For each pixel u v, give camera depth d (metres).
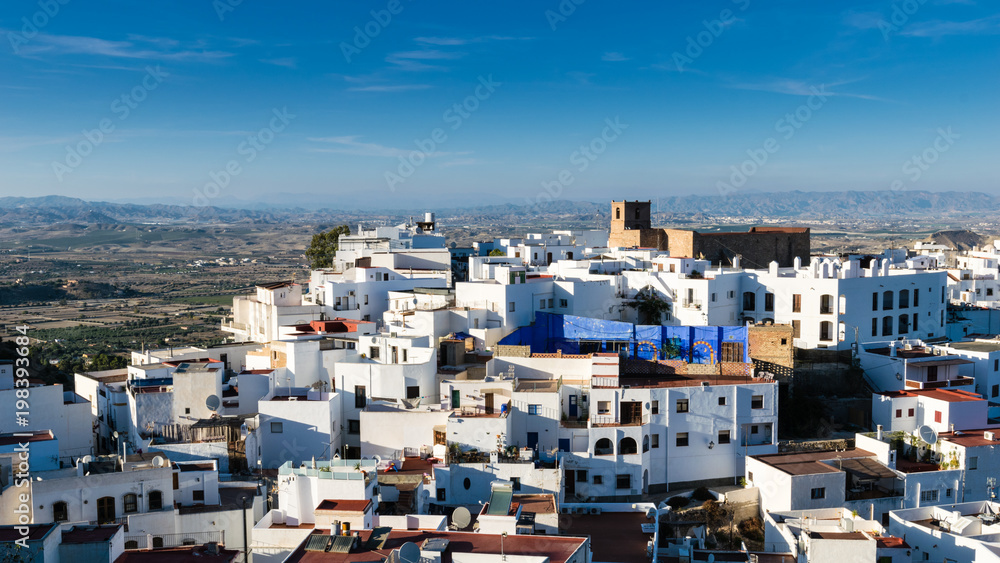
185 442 63.56
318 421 66.75
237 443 62.91
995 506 56.56
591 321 83.56
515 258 124.00
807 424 74.94
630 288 96.31
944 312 99.56
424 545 39.56
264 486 57.56
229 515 51.28
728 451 69.44
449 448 61.06
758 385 69.44
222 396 72.88
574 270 102.75
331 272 119.56
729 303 94.06
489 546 40.69
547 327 85.81
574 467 64.81
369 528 47.03
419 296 95.56
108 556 41.97
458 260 148.62
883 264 94.62
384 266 123.75
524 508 51.69
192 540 50.62
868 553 48.81
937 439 68.25
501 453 61.06
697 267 102.56
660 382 71.75
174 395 68.50
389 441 67.00
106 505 50.19
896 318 93.94
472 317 84.50
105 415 76.69
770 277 93.44
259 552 47.34
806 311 90.81
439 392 72.75
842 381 80.75
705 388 68.69
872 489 64.56
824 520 56.72
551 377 72.12
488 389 66.56
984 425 73.19
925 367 77.44
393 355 77.06
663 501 64.94
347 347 83.94
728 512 63.56
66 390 91.00
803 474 62.50
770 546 57.69
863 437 69.62
